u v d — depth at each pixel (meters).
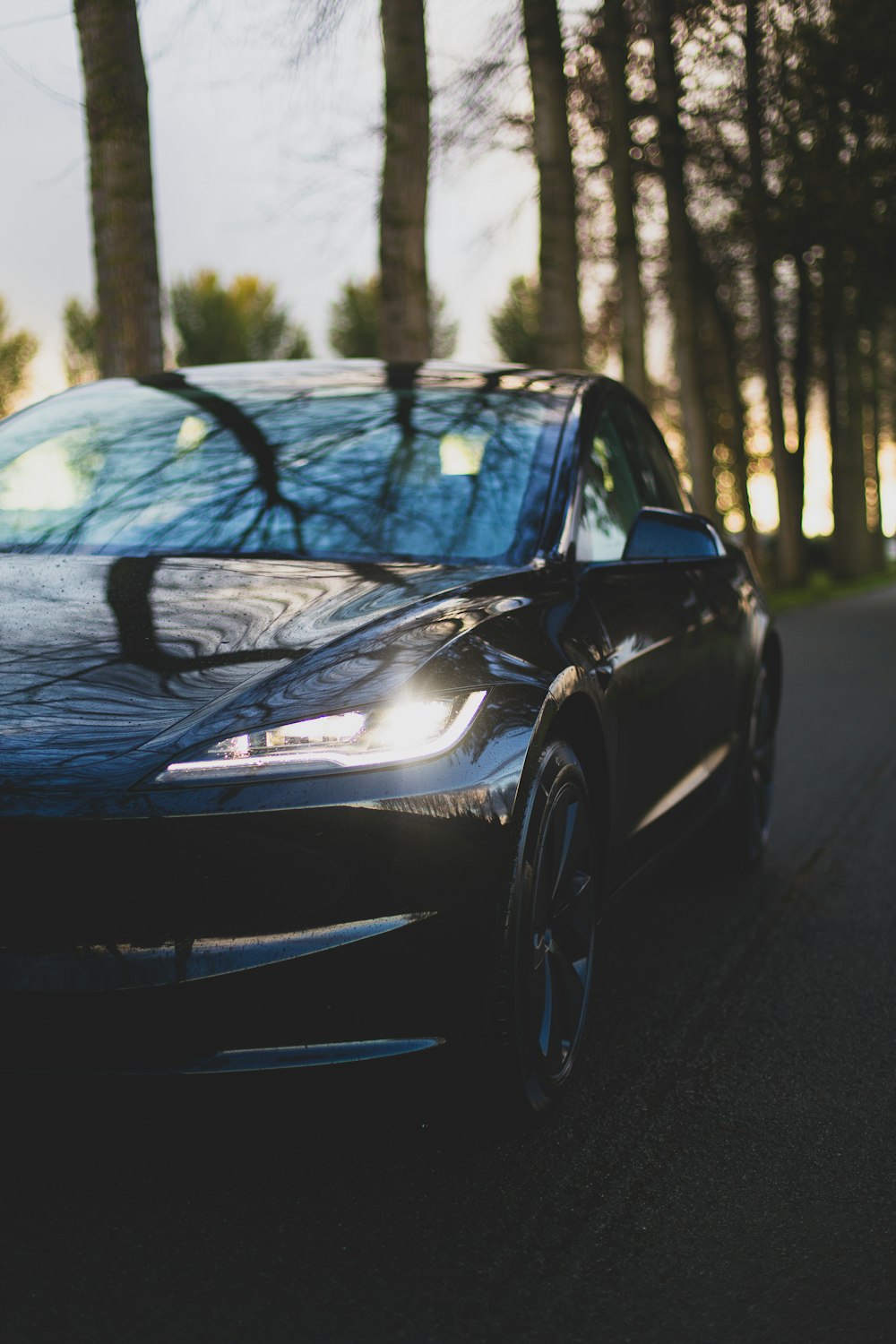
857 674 11.65
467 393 3.49
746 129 17.33
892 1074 2.90
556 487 3.12
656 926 3.97
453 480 3.10
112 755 1.99
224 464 3.19
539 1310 1.90
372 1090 2.20
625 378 17.28
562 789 2.48
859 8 15.23
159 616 2.39
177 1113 2.44
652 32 13.84
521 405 3.44
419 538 2.91
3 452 3.36
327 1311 1.86
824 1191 2.33
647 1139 2.50
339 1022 2.05
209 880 1.98
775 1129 2.58
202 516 2.98
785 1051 3.01
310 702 2.10
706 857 4.58
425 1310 1.88
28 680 2.16
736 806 4.45
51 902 1.96
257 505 3.01
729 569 4.38
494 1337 1.83
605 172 17.16
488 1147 2.41
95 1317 1.81
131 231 8.20
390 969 2.06
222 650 2.26
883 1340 1.88
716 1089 2.77
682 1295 1.97
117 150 8.07
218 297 51.41
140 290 8.31
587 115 15.20
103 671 2.18
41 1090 1.97
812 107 16.28
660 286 21.81
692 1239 2.13
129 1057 1.98
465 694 2.23
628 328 17.19
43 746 2.01
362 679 2.16
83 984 1.95
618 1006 3.25
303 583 2.58
